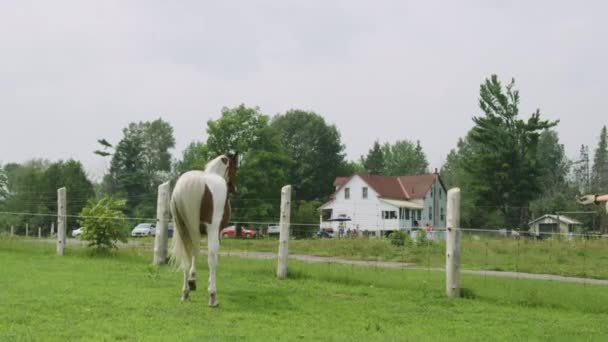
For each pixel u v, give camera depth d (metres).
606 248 23.20
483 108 59.59
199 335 6.50
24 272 11.54
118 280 10.80
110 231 15.95
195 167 56.88
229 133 57.47
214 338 6.32
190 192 8.44
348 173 95.31
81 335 6.30
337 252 22.00
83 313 7.52
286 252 12.27
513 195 57.84
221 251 18.44
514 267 16.86
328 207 74.38
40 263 13.55
